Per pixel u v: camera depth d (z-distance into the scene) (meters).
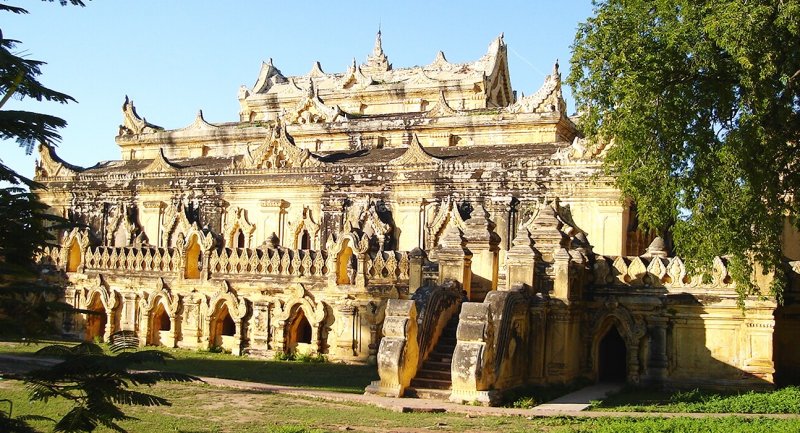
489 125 51.81
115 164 61.94
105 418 11.62
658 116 26.05
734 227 25.36
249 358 38.38
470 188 43.22
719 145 25.88
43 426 20.14
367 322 36.81
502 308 26.09
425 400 24.69
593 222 39.75
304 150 49.12
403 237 45.06
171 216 52.56
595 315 30.42
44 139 11.50
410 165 45.09
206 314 40.72
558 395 27.20
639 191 27.08
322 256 38.50
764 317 28.19
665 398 27.06
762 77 23.78
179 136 63.59
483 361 24.53
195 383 27.45
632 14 27.17
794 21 23.27
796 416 22.20
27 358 32.28
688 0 25.92
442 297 28.70
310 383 29.59
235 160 52.00
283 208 49.66
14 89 10.75
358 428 20.41
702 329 29.02
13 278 12.05
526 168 41.72
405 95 63.09
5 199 12.01
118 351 12.73
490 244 32.47
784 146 26.50
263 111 69.25
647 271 30.08
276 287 39.09
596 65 27.36
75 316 44.91
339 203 47.09
